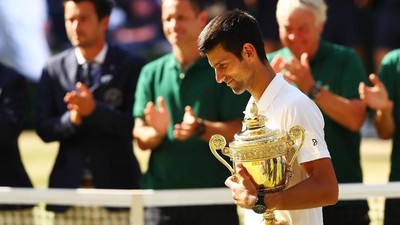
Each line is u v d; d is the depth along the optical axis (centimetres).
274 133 968
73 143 1566
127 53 1593
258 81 988
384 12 2906
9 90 1606
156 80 1481
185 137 1378
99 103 1512
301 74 1373
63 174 1569
